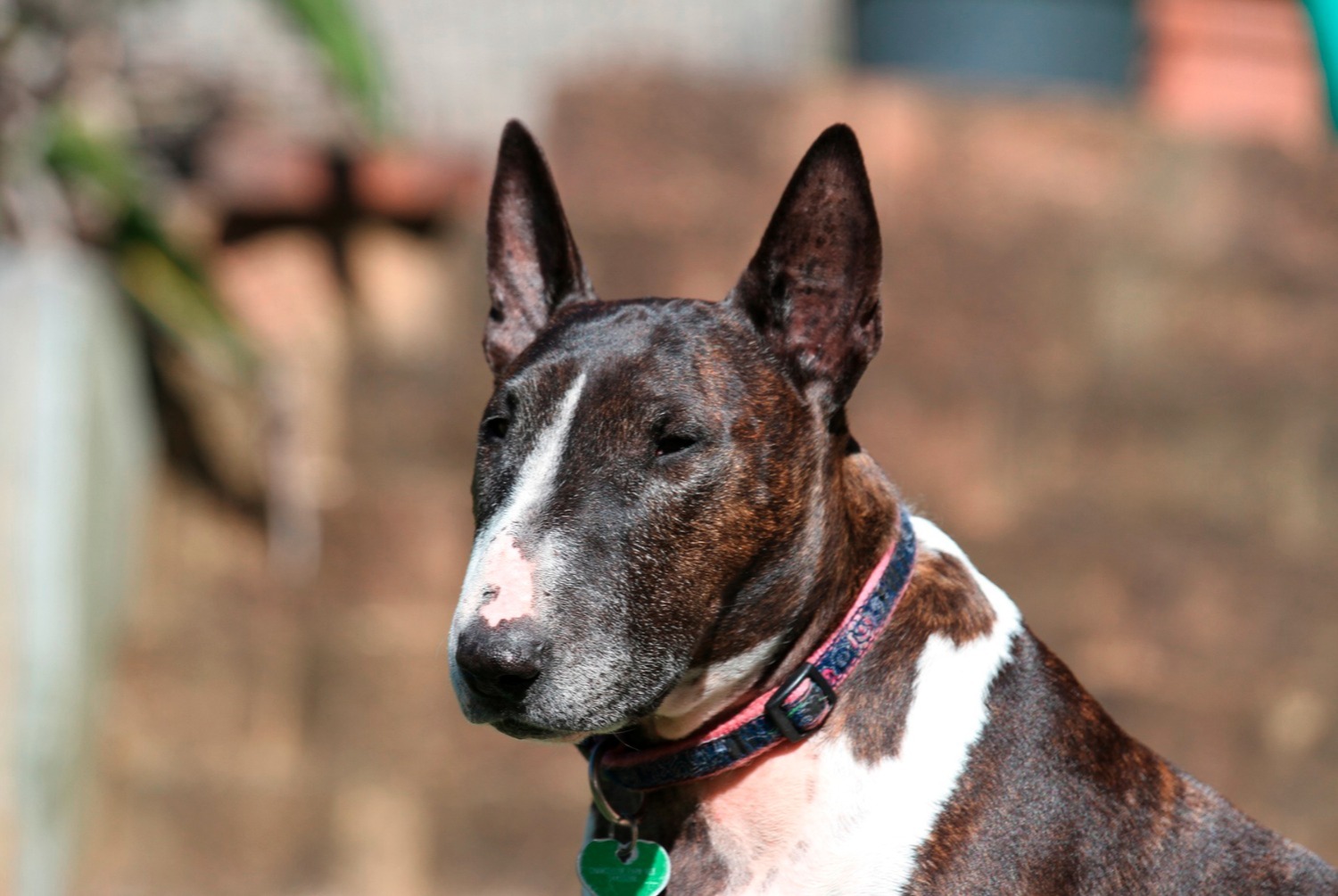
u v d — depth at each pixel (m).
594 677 4.96
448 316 11.96
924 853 5.15
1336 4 11.30
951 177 11.80
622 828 5.59
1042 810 5.24
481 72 13.10
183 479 12.07
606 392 5.28
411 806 11.79
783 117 11.80
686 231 11.75
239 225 12.26
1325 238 11.80
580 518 5.07
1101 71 13.21
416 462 11.94
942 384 11.68
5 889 9.78
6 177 11.48
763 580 5.38
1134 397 11.71
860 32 13.44
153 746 11.87
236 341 11.57
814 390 5.66
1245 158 11.80
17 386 10.02
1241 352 11.73
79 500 10.50
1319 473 11.67
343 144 12.56
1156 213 11.80
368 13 12.94
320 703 11.88
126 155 11.79
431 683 11.80
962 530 11.64
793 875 5.27
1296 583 11.60
